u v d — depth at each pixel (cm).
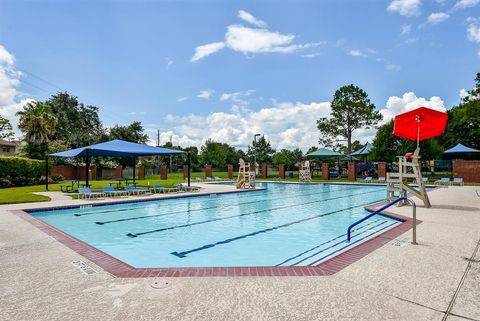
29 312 297
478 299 324
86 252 525
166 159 5597
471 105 2653
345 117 3497
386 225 870
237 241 757
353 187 2305
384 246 546
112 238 794
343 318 282
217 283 373
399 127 1218
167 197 1520
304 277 393
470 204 1138
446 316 287
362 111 3334
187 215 1131
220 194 1756
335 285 365
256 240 765
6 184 2041
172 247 707
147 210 1238
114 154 2012
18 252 524
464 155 3095
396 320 279
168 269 431
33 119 3162
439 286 360
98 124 5694
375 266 435
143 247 708
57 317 287
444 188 1922
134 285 367
